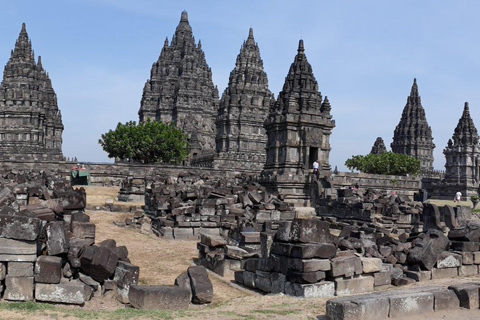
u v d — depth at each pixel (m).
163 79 143.50
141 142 87.94
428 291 13.45
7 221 13.15
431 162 157.75
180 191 37.22
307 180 50.16
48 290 13.14
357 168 121.44
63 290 13.19
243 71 106.88
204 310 13.32
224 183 49.56
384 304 12.16
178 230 28.22
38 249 13.64
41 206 20.78
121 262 14.66
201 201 30.47
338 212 40.31
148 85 144.00
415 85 160.50
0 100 103.88
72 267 14.09
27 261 13.09
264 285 16.50
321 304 13.78
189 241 27.44
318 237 15.51
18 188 28.66
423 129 157.00
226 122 104.12
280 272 15.90
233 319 11.99
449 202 84.06
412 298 12.63
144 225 29.72
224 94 108.06
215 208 30.48
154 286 13.87
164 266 20.45
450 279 18.47
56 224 13.95
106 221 33.19
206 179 57.12
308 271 14.88
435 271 18.61
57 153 101.25
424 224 34.50
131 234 28.72
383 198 44.75
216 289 16.80
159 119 137.62
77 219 19.61
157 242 26.53
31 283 13.09
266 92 107.81
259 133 104.69
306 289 14.74
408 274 18.22
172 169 70.62
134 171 66.56
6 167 62.62
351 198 42.66
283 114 54.03
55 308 12.65
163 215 31.52
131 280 14.13
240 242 21.89
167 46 147.00
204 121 133.75
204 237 21.75
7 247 12.98
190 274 14.73
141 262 21.03
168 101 138.38
